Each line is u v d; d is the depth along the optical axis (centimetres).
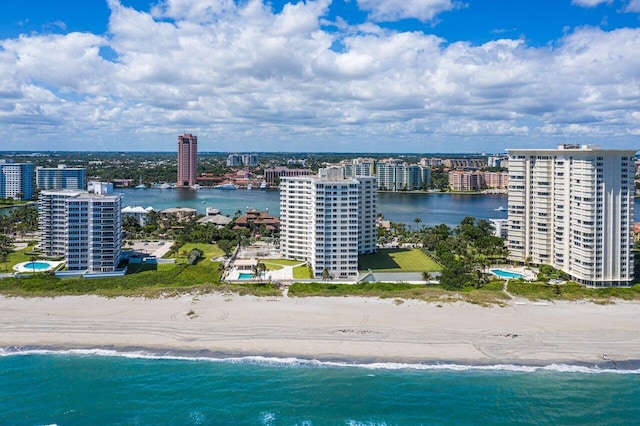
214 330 18300
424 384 14912
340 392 14475
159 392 14450
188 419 13262
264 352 16738
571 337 17912
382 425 13038
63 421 13162
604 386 14925
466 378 15262
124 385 14775
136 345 17162
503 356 16538
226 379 15125
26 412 13500
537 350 16950
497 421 13250
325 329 18438
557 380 15188
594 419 13412
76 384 14800
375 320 19288
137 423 13100
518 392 14550
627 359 16425
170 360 16225
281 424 13050
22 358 16262
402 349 16950
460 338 17775
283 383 14925
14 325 18588
